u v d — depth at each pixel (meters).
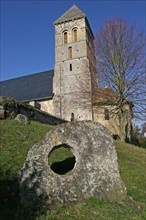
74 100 35.91
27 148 10.06
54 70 44.03
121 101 26.06
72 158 9.21
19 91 44.88
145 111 25.11
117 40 26.83
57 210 6.38
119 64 26.25
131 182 9.60
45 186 6.84
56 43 45.59
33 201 6.62
